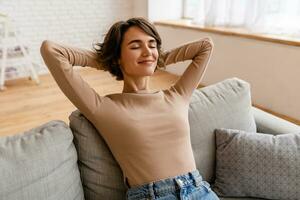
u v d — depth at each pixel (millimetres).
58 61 1104
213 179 1470
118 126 1145
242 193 1371
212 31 3459
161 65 1388
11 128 2746
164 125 1201
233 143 1384
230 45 3320
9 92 3566
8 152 1000
